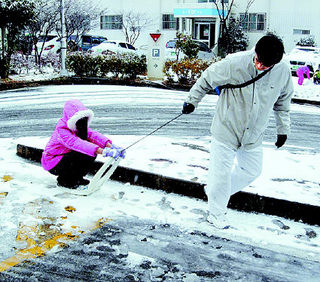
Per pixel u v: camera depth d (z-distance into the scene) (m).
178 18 30.11
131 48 23.91
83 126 4.35
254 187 4.44
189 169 4.96
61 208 4.09
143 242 3.47
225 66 3.51
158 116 9.58
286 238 3.70
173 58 18.27
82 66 15.59
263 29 28.02
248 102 3.52
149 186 4.79
